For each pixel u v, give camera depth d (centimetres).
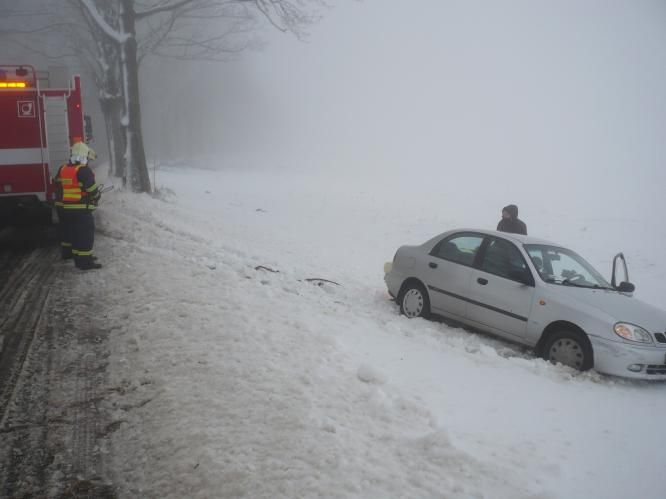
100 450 374
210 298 626
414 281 803
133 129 1823
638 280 1211
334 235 1675
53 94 1072
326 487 309
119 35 1794
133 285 703
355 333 618
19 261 893
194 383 436
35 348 530
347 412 392
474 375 536
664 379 584
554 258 716
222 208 1984
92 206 816
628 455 397
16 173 1066
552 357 627
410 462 338
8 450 370
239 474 323
